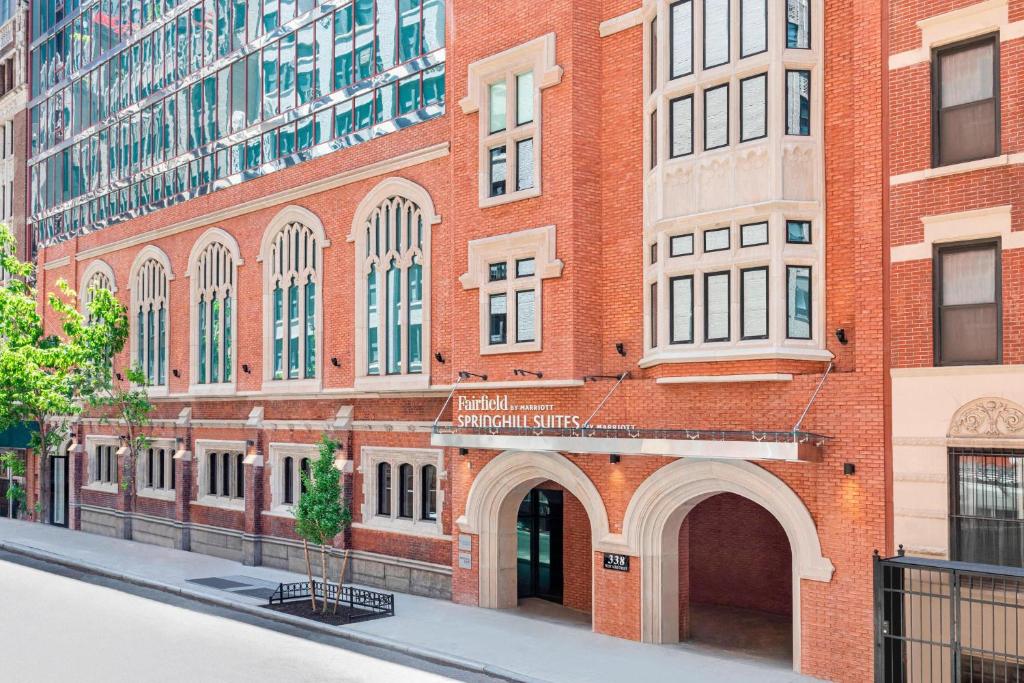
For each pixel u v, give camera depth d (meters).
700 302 17.50
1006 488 13.91
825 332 16.53
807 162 16.72
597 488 19.17
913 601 14.69
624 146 19.80
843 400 15.55
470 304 21.86
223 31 31.80
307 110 28.02
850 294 16.27
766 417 16.58
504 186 21.33
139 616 21.08
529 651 17.42
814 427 15.90
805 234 16.67
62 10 42.41
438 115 23.77
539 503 23.28
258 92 30.05
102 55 38.97
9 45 46.94
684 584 18.98
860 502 15.23
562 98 20.02
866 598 15.05
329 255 27.00
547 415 20.28
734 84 17.19
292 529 27.61
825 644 15.52
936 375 14.55
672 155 18.19
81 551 31.58
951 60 14.91
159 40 35.19
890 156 15.35
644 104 19.16
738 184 17.06
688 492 17.67
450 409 23.16
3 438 41.03
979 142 14.55
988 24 14.38
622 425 18.88
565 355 19.62
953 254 14.76
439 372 23.42
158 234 34.53
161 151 34.75
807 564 15.80
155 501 34.31
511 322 20.84
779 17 16.70
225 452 31.39
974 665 14.12
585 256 19.83
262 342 29.30
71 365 35.00
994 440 13.93
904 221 15.12
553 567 22.86
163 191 34.56
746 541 22.38
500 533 21.73
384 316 25.16
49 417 40.78
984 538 14.06
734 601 22.55
